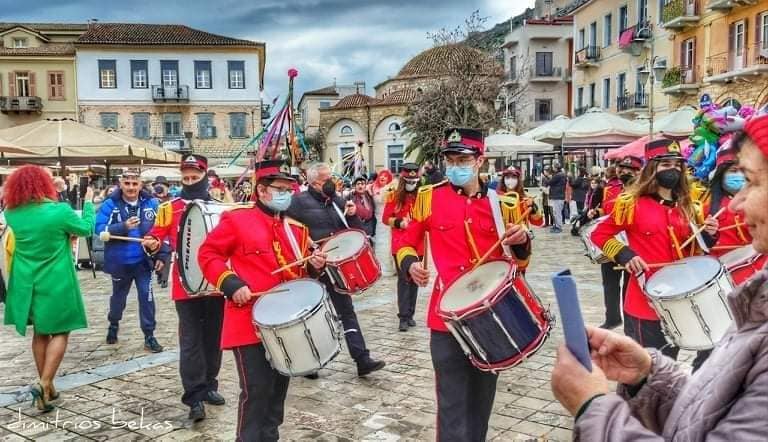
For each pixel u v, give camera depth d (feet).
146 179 89.40
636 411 6.12
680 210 16.06
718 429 4.39
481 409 12.95
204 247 13.75
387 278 40.78
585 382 5.00
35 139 39.09
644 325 15.65
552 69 160.56
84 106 151.02
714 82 87.86
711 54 89.92
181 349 17.21
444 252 13.37
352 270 20.08
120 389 19.94
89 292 38.37
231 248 13.91
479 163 13.50
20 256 18.08
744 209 4.86
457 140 13.25
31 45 161.27
